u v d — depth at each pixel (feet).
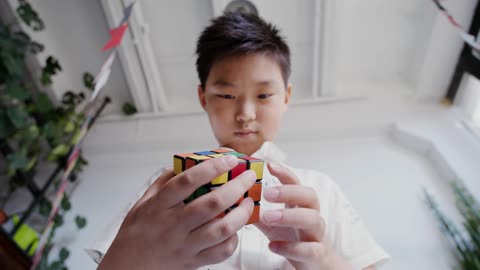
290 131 5.72
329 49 5.51
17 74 4.41
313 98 6.05
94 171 5.82
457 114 5.35
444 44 5.15
